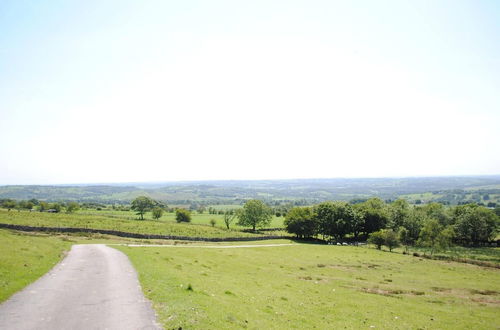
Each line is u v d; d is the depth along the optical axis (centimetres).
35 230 8781
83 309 2027
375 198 17250
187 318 1928
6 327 1683
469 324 3403
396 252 10275
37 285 2589
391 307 3775
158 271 3481
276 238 12144
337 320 2892
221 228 13762
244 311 2486
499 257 9994
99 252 4919
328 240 12850
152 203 17038
